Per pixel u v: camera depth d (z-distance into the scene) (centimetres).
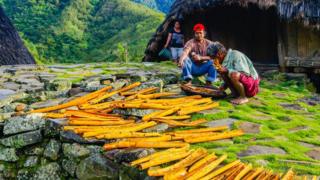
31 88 741
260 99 678
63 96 670
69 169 455
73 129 463
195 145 454
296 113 625
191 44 700
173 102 591
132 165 390
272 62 1154
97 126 488
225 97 647
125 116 542
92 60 3934
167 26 1173
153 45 1223
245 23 1180
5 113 557
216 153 424
